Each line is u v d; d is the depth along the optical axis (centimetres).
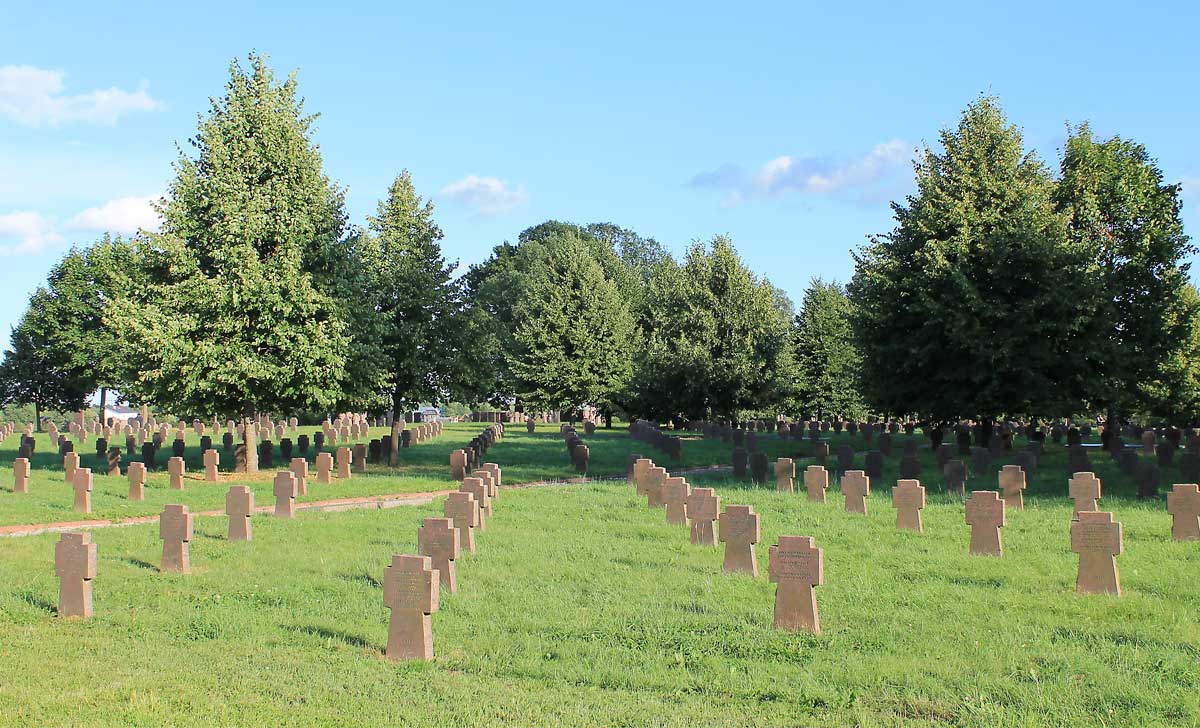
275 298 2786
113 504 2386
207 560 1659
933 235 3572
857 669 1007
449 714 904
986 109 3775
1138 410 4759
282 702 942
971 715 874
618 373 6750
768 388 5841
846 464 3078
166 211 2862
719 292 5997
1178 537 1730
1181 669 993
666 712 904
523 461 3728
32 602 1369
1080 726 848
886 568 1523
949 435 4853
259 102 3030
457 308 3872
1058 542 1711
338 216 3203
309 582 1473
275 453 4066
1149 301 3772
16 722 883
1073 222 3888
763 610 1254
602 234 11712
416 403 3812
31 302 6581
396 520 2097
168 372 2789
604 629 1180
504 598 1348
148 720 888
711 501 1742
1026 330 3369
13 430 6178
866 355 3781
